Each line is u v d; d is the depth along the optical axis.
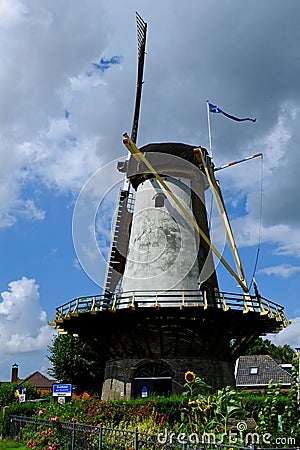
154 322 19.33
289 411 8.73
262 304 19.27
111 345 21.02
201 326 19.39
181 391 19.30
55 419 14.22
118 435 10.52
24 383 26.73
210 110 25.33
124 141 19.81
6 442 17.20
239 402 9.18
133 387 19.94
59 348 32.34
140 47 27.55
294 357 9.45
